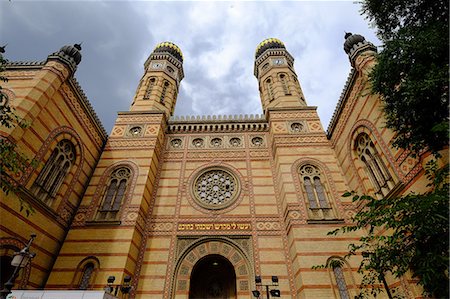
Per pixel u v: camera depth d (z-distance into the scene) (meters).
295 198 14.61
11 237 10.57
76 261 12.54
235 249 14.19
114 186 15.78
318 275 11.98
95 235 13.31
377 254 6.12
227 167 17.84
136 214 14.05
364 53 13.87
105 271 12.10
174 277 13.20
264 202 16.00
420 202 5.24
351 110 15.09
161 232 14.73
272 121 18.92
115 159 16.83
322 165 16.28
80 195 15.01
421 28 7.11
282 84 22.95
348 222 13.59
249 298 12.64
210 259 14.91
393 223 5.58
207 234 14.66
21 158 7.47
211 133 20.12
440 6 7.07
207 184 17.23
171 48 26.94
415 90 6.65
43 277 11.95
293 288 12.61
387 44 7.52
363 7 8.36
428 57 6.89
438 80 6.05
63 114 14.17
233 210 15.67
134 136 18.16
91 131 16.56
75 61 15.05
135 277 13.04
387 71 7.66
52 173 13.42
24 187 11.14
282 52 25.92
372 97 13.03
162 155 18.61
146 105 21.03
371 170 13.73
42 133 12.66
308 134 17.95
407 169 10.78
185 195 16.42
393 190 11.49
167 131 20.33
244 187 16.77
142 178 15.74
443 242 5.07
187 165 18.06
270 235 14.52
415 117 7.31
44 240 12.19
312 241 13.00
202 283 15.46
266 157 18.42
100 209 14.60
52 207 13.04
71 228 13.68
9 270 10.88
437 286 5.27
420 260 5.34
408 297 10.21
